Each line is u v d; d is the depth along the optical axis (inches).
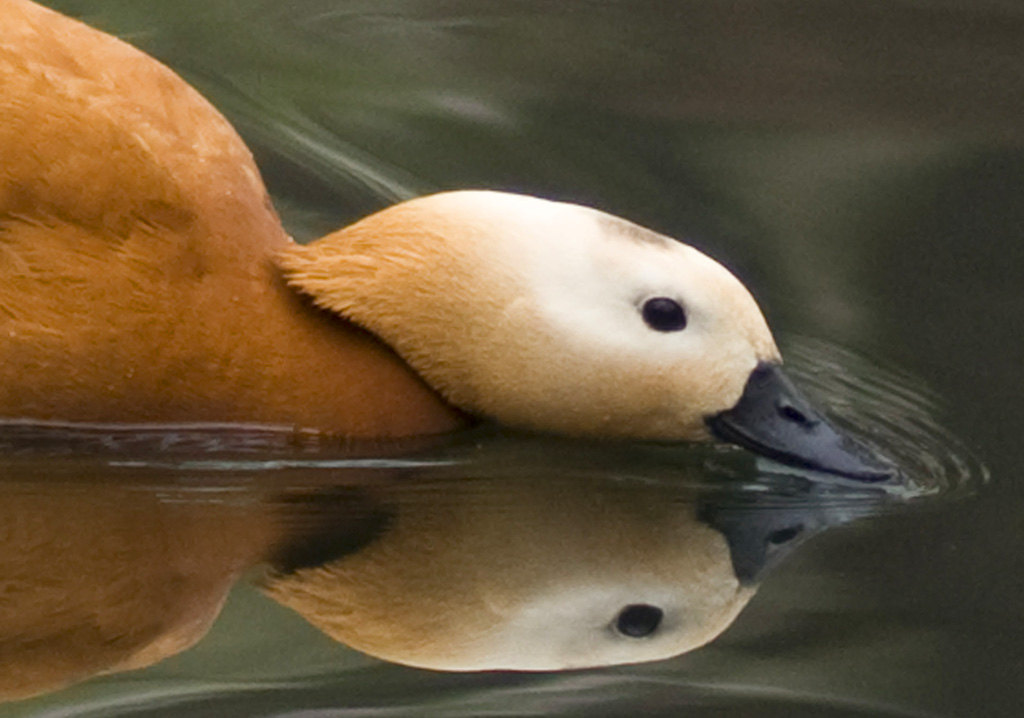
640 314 385.1
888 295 450.3
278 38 535.5
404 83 521.3
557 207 393.1
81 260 356.5
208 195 372.5
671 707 294.5
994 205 482.3
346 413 378.3
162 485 361.4
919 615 327.9
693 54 543.8
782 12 569.6
